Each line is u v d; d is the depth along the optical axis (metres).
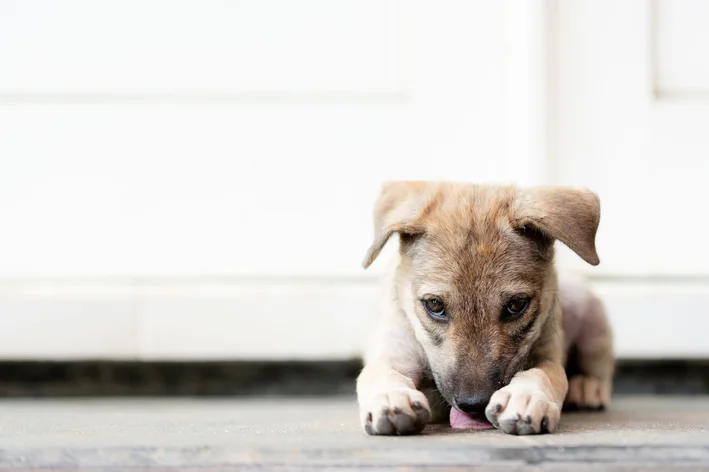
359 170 1.48
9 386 1.47
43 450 0.96
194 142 1.48
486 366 1.12
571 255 1.46
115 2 1.47
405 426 1.03
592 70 1.47
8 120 1.47
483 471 0.94
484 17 1.48
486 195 1.20
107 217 1.48
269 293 1.46
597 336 1.31
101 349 1.45
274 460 0.95
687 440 0.98
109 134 1.48
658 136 1.47
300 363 1.49
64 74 1.48
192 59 1.48
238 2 1.48
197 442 0.98
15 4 1.47
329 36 1.48
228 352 1.46
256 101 1.48
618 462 0.94
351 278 1.48
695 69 1.47
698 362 1.47
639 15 1.46
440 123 1.48
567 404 1.27
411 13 1.48
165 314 1.45
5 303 1.45
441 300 1.15
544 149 1.46
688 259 1.47
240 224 1.48
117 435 1.03
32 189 1.48
